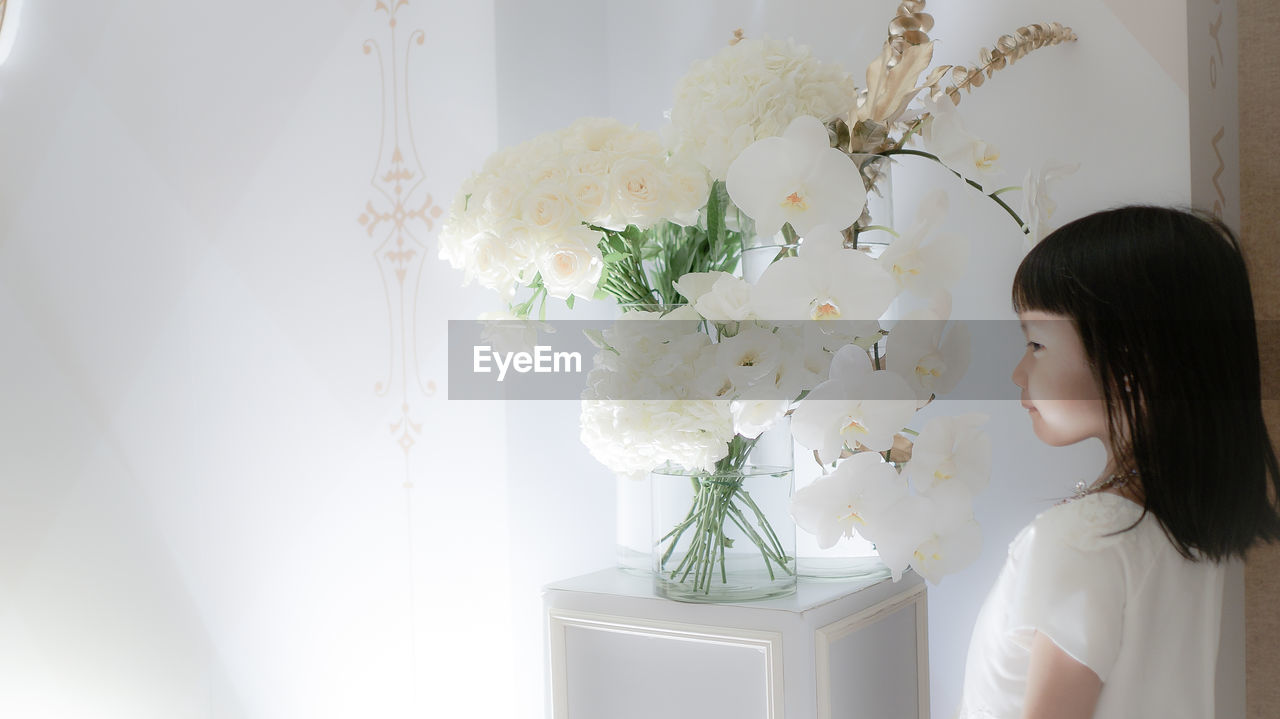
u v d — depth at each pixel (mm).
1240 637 1057
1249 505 920
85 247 1902
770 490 1095
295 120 1709
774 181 889
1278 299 1057
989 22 1234
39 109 1944
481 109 1531
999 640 975
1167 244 917
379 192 1637
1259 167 1074
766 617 1043
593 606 1177
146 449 1842
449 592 1597
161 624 1825
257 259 1742
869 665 1130
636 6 1591
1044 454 1207
